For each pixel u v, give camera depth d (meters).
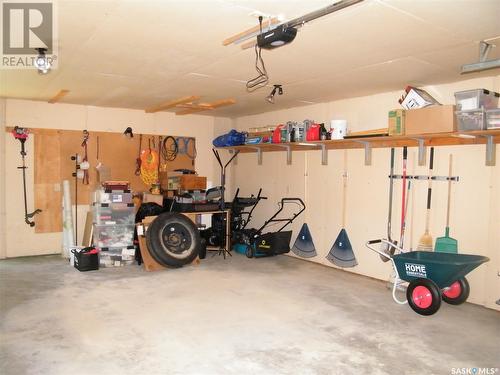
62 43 3.24
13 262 5.60
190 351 2.99
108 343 3.09
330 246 5.70
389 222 4.89
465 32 2.88
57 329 3.34
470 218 4.20
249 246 6.18
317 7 2.49
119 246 5.55
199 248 5.81
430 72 3.99
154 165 6.80
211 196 6.58
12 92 5.25
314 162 5.95
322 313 3.83
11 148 5.79
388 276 4.93
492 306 4.01
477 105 3.71
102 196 5.46
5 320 3.51
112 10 2.56
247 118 7.28
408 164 4.74
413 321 3.65
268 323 3.56
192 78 4.41
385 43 3.14
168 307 3.92
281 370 2.73
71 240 5.97
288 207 6.40
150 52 3.47
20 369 2.67
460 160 4.28
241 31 2.95
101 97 5.60
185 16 2.65
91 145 6.33
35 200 5.98
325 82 4.49
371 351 3.04
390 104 4.96
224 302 4.10
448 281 3.68
